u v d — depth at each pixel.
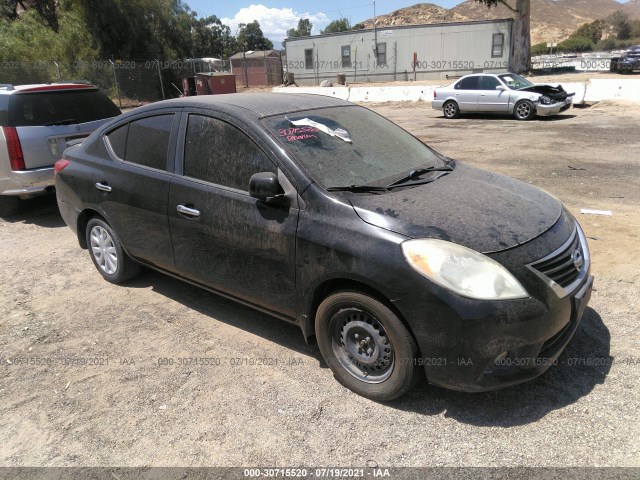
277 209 3.26
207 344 3.80
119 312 4.37
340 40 36.62
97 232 4.89
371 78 36.19
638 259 4.76
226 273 3.67
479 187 3.46
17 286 5.00
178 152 3.89
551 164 9.07
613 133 12.10
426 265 2.69
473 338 2.63
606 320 3.78
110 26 32.00
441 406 3.00
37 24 30.06
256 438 2.83
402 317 2.82
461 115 18.52
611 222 5.79
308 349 3.69
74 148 5.05
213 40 77.69
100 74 28.66
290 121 3.60
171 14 38.22
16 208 7.33
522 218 3.05
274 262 3.31
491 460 2.59
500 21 30.81
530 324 2.67
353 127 3.89
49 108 6.80
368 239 2.86
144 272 5.16
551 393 3.05
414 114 19.86
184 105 3.94
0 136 6.45
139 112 4.31
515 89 16.33
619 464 2.51
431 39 33.22
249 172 3.45
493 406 2.97
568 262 2.93
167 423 2.98
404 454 2.66
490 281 2.64
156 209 4.02
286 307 3.38
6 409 3.18
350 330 3.10
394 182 3.38
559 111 15.67
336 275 2.97
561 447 2.64
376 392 3.04
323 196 3.10
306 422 2.93
